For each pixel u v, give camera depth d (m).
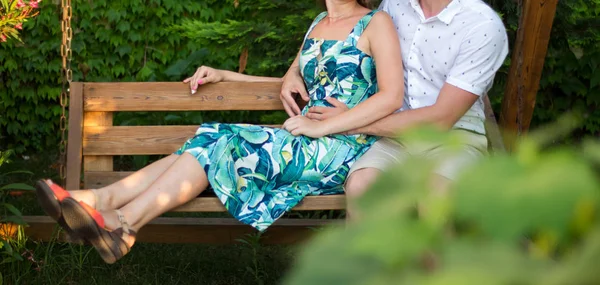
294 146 2.54
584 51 4.94
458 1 2.54
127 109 2.97
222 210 2.49
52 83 5.59
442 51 2.55
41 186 2.15
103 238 2.21
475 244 0.27
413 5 2.63
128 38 5.63
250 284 3.21
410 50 2.64
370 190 0.30
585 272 0.24
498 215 0.26
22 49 5.46
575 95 5.16
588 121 5.10
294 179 2.54
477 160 0.28
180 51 5.78
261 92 3.00
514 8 4.12
